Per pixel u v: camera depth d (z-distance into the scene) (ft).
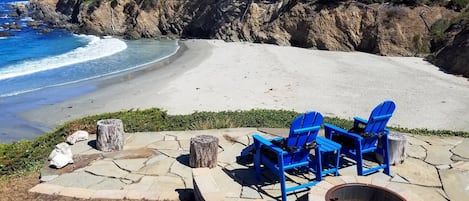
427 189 22.77
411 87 71.10
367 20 113.09
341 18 116.37
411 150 28.63
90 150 28.73
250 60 96.89
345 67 88.74
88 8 170.50
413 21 108.17
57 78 81.97
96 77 82.79
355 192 19.52
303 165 22.09
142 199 21.53
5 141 48.93
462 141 31.04
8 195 22.12
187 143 29.91
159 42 139.13
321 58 100.37
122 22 162.30
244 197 21.59
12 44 128.88
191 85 73.31
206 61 96.84
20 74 84.43
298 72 83.05
